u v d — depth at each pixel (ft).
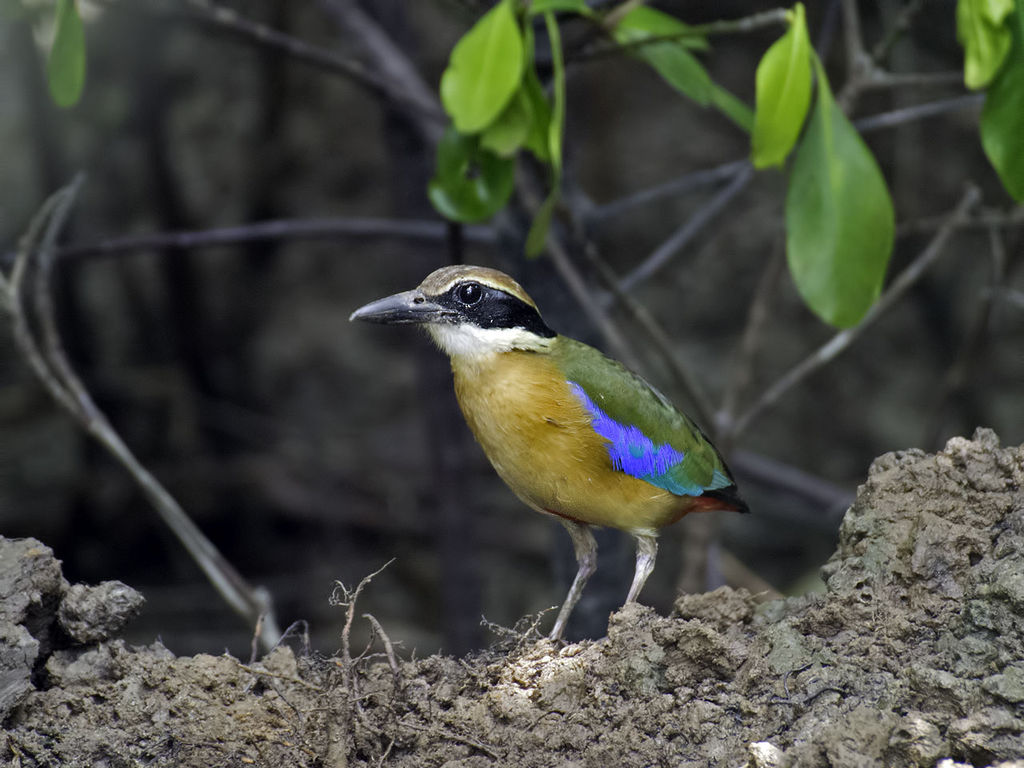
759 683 19.90
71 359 64.28
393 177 48.11
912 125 59.57
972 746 16.75
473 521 48.14
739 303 66.39
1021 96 24.54
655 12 29.37
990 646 18.92
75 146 63.62
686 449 26.53
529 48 23.91
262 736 20.89
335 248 68.80
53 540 63.36
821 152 23.62
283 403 67.82
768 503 65.10
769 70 22.65
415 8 64.23
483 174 26.17
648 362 62.59
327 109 67.21
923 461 22.65
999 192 61.46
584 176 64.23
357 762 20.39
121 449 30.45
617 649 21.30
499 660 22.58
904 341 65.51
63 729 20.76
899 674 19.34
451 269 26.17
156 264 66.23
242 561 65.77
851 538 22.38
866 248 23.61
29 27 51.98
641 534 26.53
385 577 65.41
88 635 21.99
